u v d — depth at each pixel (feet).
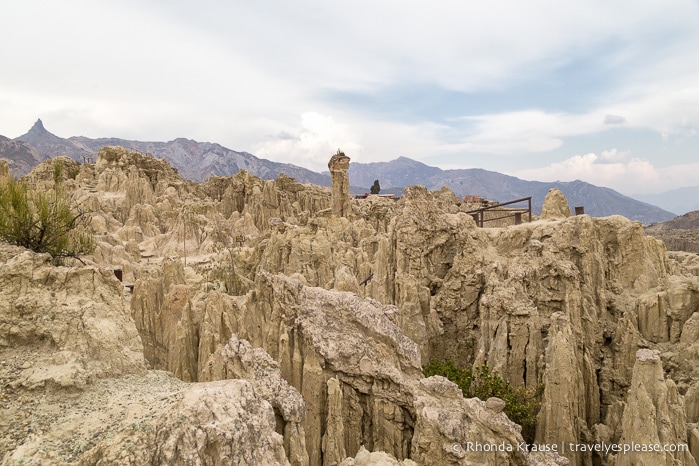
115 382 60.80
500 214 281.95
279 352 89.30
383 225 327.26
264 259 216.95
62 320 63.21
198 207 331.16
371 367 87.30
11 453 46.16
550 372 111.55
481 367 126.41
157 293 127.85
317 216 262.47
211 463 46.60
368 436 88.28
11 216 80.28
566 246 151.64
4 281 64.13
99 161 379.96
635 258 153.17
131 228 274.77
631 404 96.94
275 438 53.52
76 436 48.29
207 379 82.58
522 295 138.41
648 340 137.18
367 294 163.84
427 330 152.76
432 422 75.92
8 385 55.52
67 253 85.56
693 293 134.62
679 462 89.51
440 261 174.91
